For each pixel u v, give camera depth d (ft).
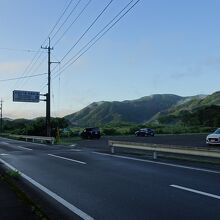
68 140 179.93
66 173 52.29
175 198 33.71
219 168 55.47
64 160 71.15
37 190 39.29
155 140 157.17
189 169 54.29
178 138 172.55
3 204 29.30
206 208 29.81
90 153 86.84
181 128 288.10
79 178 47.14
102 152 89.71
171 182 42.47
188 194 35.37
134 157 74.79
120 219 27.12
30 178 47.96
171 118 557.33
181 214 28.02
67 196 35.81
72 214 28.99
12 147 119.65
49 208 30.81
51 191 38.55
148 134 219.61
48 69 193.16
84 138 200.54
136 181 43.65
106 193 36.81
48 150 101.45
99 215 28.43
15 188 35.94
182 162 64.59
